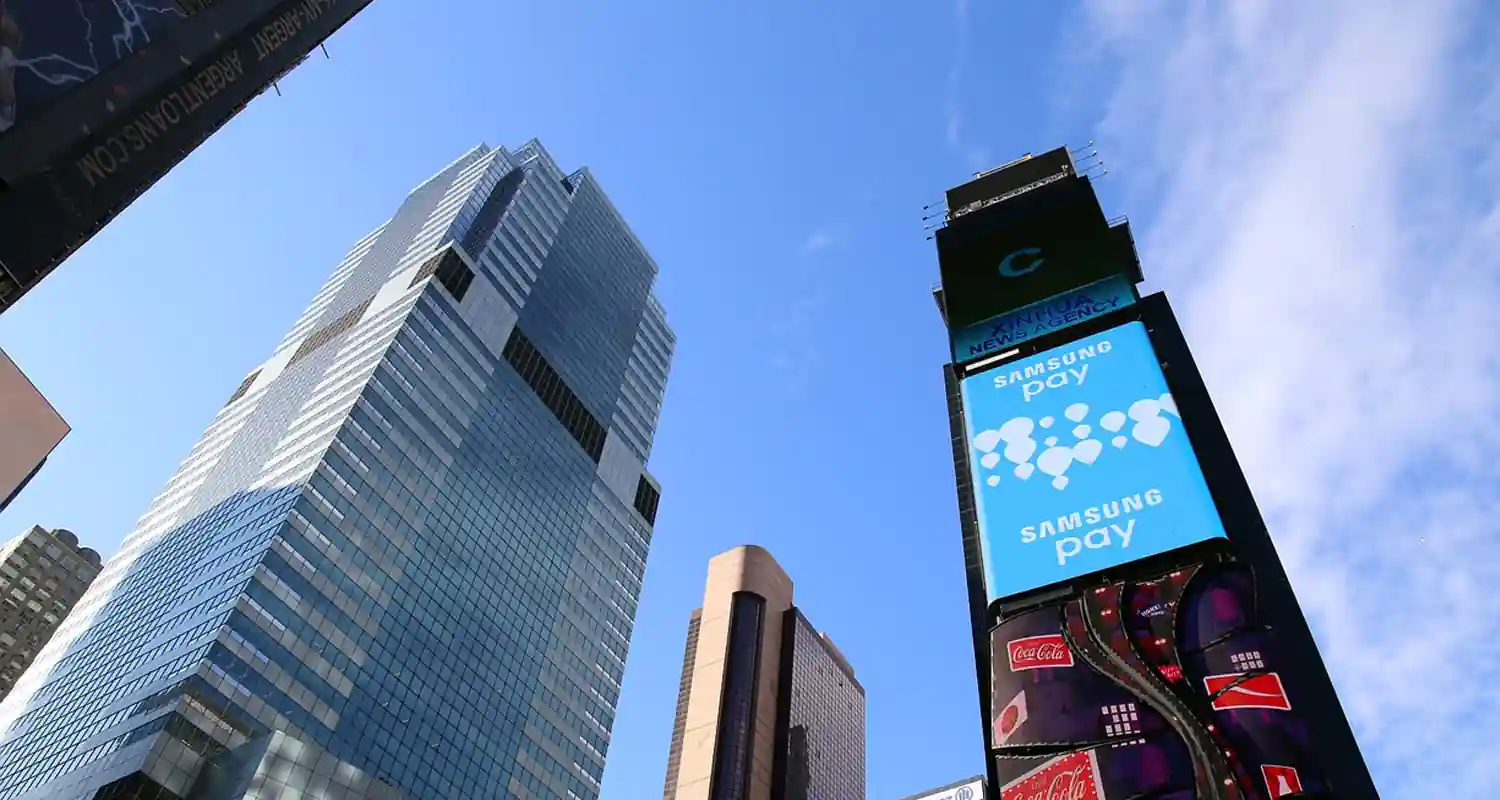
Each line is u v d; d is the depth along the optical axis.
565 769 162.62
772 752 105.56
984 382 40.47
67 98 40.81
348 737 128.12
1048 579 31.67
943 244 48.00
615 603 197.75
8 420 38.31
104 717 120.88
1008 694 29.30
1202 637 27.62
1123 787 25.25
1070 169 50.62
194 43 47.75
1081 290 42.91
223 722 115.31
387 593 145.00
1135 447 34.12
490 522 172.38
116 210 42.62
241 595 125.25
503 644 161.88
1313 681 25.33
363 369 167.12
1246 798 23.69
